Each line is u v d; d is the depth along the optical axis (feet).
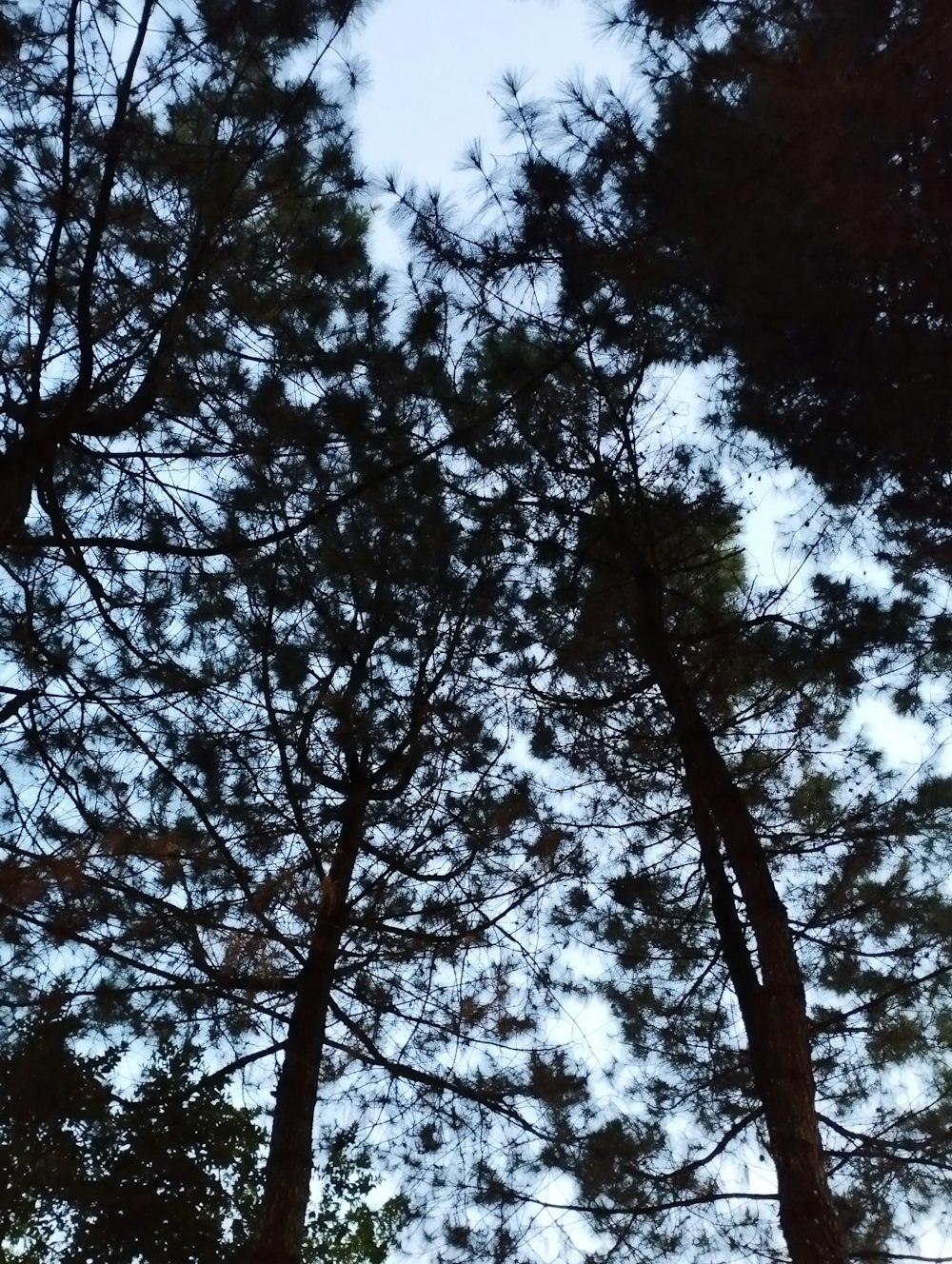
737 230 18.94
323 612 25.54
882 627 24.27
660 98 21.12
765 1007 21.36
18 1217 22.56
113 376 21.31
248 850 23.26
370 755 25.76
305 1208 21.59
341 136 21.08
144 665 22.82
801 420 21.56
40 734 21.33
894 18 18.19
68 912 18.03
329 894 20.62
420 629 26.66
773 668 26.13
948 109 17.81
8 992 20.68
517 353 24.27
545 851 24.20
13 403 21.07
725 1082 25.71
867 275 18.85
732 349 21.52
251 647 24.30
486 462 25.11
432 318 23.81
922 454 19.92
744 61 19.85
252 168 20.18
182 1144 23.54
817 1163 19.26
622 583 27.09
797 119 18.60
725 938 23.30
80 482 23.25
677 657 26.48
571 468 26.27
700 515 26.53
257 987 20.10
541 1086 23.47
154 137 19.69
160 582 23.25
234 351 22.48
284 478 23.36
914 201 18.17
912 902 25.70
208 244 20.10
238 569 23.62
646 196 21.21
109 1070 22.48
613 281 22.57
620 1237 23.76
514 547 26.76
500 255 22.99
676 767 26.76
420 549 25.45
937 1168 23.58
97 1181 22.49
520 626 27.20
